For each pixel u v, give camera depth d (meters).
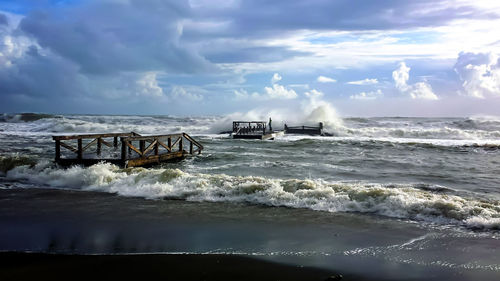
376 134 40.69
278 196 10.40
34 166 15.22
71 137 16.52
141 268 6.06
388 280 5.70
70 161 15.95
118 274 5.84
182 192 11.10
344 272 5.96
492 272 5.96
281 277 5.77
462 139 35.53
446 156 22.27
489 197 11.36
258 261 6.38
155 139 18.30
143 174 12.75
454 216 8.70
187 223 8.49
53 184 13.12
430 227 8.23
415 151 24.67
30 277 5.72
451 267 6.14
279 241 7.34
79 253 6.68
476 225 8.26
